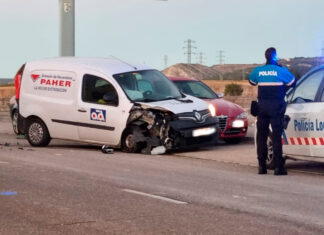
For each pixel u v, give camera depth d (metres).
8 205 8.98
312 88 12.80
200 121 16.23
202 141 16.33
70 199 9.45
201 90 19.52
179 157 15.42
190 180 11.52
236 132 18.39
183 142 15.96
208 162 14.52
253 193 10.16
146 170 12.80
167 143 15.93
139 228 7.69
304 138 12.66
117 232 7.49
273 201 9.45
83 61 17.28
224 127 18.12
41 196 9.66
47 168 12.75
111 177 11.68
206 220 8.13
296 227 7.77
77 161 14.04
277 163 12.57
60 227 7.71
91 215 8.38
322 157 12.36
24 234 7.38
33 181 11.06
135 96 16.19
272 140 12.59
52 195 9.76
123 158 14.87
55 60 17.59
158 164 13.87
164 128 15.89
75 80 16.84
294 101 13.07
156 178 11.69
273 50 12.66
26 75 17.75
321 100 12.41
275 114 12.48
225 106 18.52
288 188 10.73
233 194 10.04
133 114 15.88
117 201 9.34
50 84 17.28
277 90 12.49
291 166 14.12
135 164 13.77
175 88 17.17
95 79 16.58
